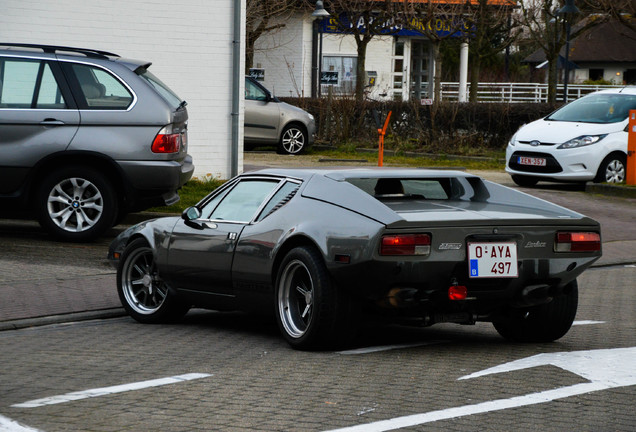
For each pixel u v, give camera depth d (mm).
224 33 20547
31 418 6305
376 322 8703
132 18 19891
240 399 6805
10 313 10062
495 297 8336
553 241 8422
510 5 48781
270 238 8750
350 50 52188
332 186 8594
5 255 13234
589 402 6770
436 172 9328
